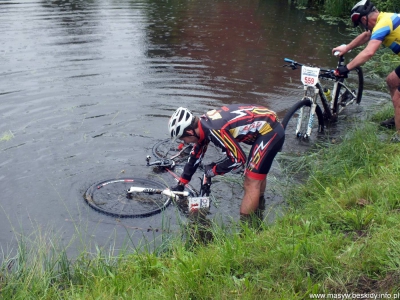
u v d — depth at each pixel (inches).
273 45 397.1
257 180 168.6
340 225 146.5
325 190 169.8
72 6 536.1
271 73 327.0
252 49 383.9
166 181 195.3
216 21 481.7
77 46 374.6
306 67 229.6
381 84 317.7
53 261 138.7
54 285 127.3
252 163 166.4
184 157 215.3
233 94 286.5
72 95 278.1
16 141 220.8
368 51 218.4
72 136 228.5
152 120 249.0
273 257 127.3
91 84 296.2
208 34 428.1
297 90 296.8
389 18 217.5
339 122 258.8
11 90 282.7
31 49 362.6
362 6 228.5
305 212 164.7
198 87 295.7
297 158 214.5
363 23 232.1
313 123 257.3
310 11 544.7
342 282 114.2
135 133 234.5
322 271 119.6
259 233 152.4
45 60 338.3
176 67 333.4
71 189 185.3
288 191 187.6
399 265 113.3
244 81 309.7
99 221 167.0
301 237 139.6
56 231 160.2
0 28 422.6
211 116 161.0
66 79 303.4
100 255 142.7
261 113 164.1
